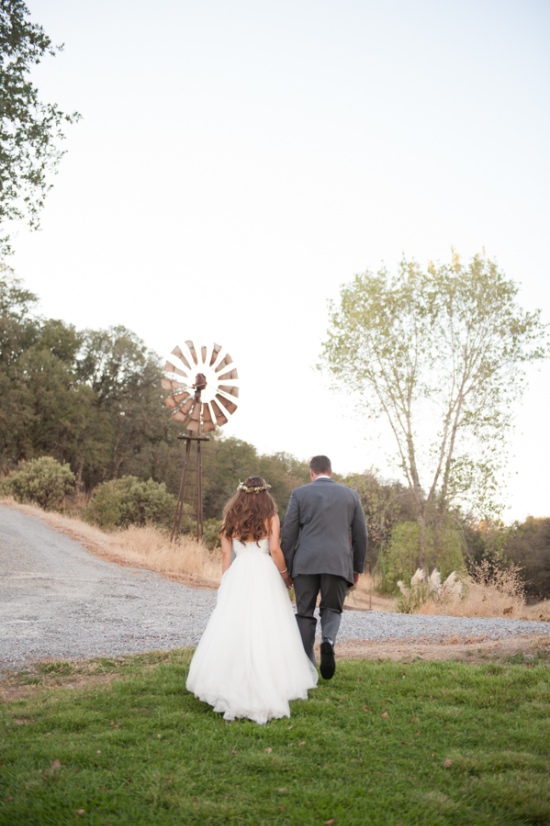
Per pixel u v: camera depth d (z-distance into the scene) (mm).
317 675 5711
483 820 3318
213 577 16953
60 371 59875
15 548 18203
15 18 14273
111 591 13016
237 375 23953
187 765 3920
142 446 65750
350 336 19641
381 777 3812
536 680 5711
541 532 44625
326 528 5531
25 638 8039
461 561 19188
